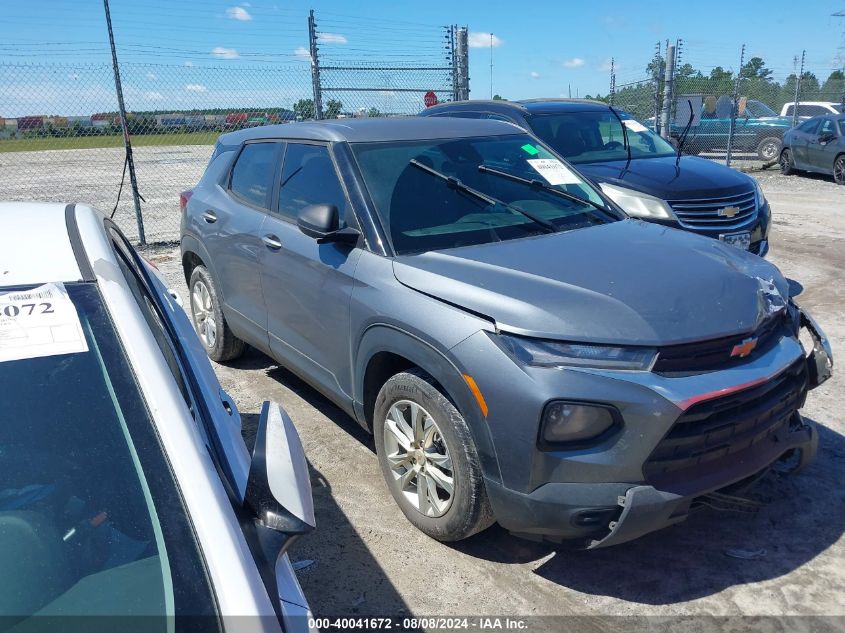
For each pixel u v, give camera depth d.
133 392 1.67
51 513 1.51
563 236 3.69
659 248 3.49
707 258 3.38
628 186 6.59
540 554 3.25
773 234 10.23
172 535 1.47
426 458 3.22
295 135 4.40
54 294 1.82
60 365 1.69
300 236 4.01
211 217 5.05
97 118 10.22
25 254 1.97
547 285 2.97
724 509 2.87
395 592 3.02
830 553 3.19
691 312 2.87
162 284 3.06
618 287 2.97
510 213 3.84
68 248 2.03
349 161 3.85
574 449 2.67
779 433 3.12
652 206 6.36
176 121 10.63
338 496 3.73
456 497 3.04
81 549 1.48
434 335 2.99
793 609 2.86
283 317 4.25
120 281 1.94
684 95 15.66
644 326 2.76
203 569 1.42
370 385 3.58
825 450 4.05
